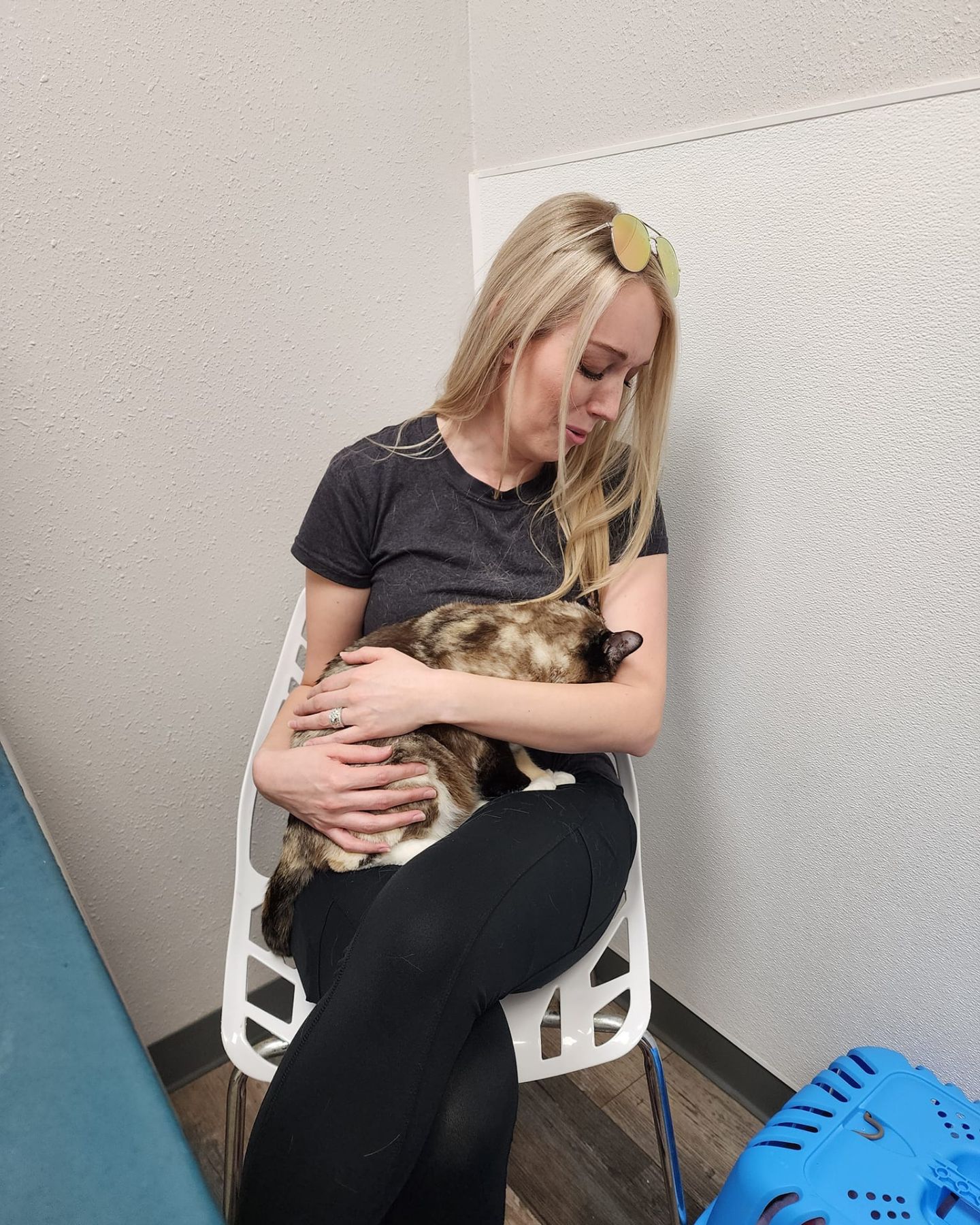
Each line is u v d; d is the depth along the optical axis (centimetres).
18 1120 53
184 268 114
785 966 127
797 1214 83
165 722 131
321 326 129
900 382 92
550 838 87
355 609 114
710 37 98
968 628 93
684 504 120
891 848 108
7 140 98
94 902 133
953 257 84
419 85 127
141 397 116
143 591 124
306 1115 70
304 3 113
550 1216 123
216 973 149
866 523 99
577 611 102
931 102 82
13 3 94
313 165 121
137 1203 48
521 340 94
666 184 108
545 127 123
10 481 109
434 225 137
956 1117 92
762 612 114
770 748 119
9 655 116
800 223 96
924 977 110
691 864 137
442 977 73
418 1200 74
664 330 98
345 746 93
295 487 134
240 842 110
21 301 104
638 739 98
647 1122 137
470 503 106
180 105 108
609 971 158
